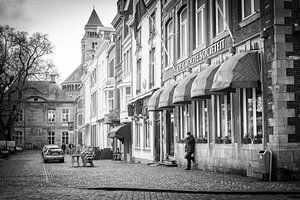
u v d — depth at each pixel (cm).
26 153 7206
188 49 2495
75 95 11206
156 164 2919
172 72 2786
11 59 5691
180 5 2628
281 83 1548
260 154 1563
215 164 2072
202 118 2327
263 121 1623
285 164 1531
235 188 1366
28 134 9844
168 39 2912
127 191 1416
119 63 4631
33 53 5838
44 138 9919
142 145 3466
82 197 1273
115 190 1455
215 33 2150
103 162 3762
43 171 2569
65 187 1565
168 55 2670
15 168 2945
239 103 1833
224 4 2016
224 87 1661
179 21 2706
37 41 5856
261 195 1242
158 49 3078
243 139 1788
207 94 1938
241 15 1853
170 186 1482
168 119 2908
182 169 2330
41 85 10100
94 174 2189
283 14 1560
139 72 3703
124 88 4181
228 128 1986
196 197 1233
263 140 1622
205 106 2284
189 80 2256
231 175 1828
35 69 5991
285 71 1551
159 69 3058
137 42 3662
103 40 5694
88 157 3086
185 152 2494
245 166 1769
